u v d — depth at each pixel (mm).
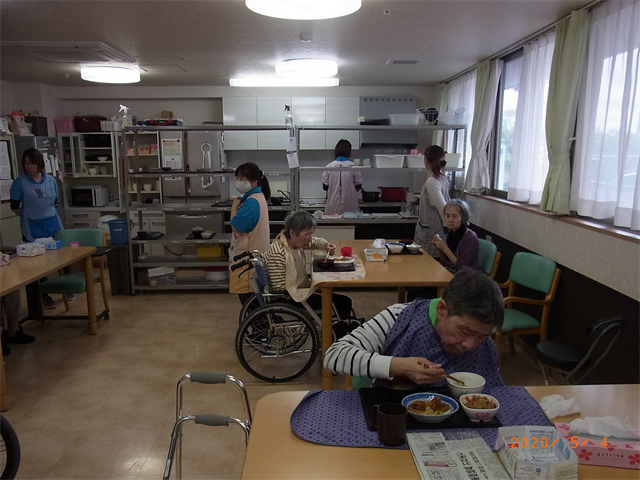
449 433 1271
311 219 3049
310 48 4316
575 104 3186
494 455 1176
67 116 6992
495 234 4445
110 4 3029
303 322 3111
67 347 3793
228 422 1658
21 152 5879
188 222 6000
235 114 6633
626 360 2592
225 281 5379
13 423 2695
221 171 5035
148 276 5438
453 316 1333
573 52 3123
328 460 1185
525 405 1410
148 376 3287
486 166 4848
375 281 2840
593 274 2896
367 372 1401
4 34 3783
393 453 1212
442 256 3686
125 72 4875
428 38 3938
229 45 4191
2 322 3783
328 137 6637
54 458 2371
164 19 3371
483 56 4664
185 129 4914
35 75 5727
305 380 3232
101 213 6844
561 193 3256
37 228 4648
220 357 3604
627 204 2654
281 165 7145
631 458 1168
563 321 3256
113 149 6680
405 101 6699
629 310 2561
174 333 4098
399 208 5996
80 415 2781
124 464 2328
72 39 3938
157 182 6871
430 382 1355
